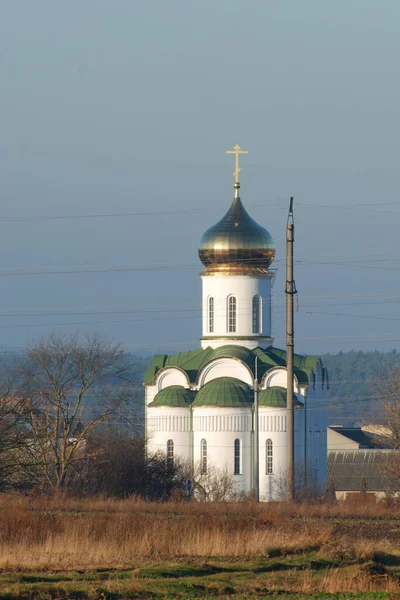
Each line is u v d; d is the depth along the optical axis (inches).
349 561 5561.0
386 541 6446.9
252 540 5964.6
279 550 5812.0
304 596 4687.5
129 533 6102.4
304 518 7839.6
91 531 6161.4
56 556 5556.1
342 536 6456.7
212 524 6486.2
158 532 6117.1
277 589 4832.7
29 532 6127.0
